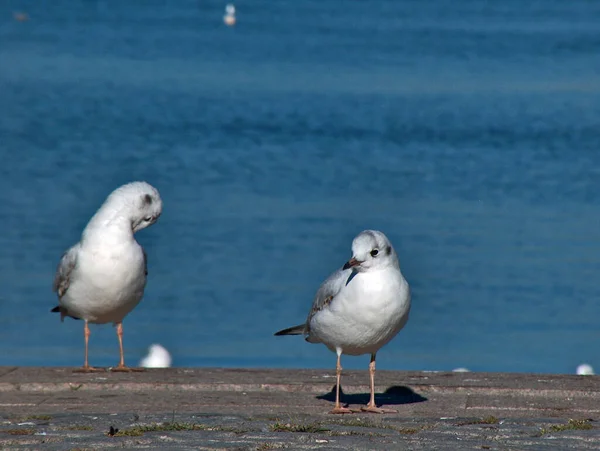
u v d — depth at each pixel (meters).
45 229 25.08
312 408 10.49
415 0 102.25
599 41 66.88
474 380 11.65
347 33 73.62
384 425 9.33
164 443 8.38
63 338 17.42
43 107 44.78
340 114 44.28
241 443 8.36
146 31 74.19
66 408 10.42
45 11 84.00
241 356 16.67
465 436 8.77
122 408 10.41
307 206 27.81
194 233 24.67
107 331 17.84
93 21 79.44
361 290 9.99
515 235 24.81
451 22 81.12
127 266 12.67
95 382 11.52
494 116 43.66
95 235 12.67
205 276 21.48
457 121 42.88
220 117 43.34
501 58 61.22
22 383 11.45
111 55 62.59
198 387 11.43
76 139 37.84
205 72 56.88
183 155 35.56
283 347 17.14
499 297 20.17
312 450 8.12
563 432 8.86
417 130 41.06
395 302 10.05
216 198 28.80
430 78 54.81
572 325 18.64
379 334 10.16
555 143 38.25
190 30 75.56
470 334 18.06
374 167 33.75
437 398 10.97
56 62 59.78
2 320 18.33
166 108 45.44
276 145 37.81
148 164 34.03
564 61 59.78
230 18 79.19
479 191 30.09
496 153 36.34
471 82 53.31
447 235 24.67
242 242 24.05
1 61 59.59
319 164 34.31
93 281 12.62
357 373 12.12
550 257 22.83
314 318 10.47
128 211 12.77
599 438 8.62
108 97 48.12
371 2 99.88
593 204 28.56
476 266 22.08
